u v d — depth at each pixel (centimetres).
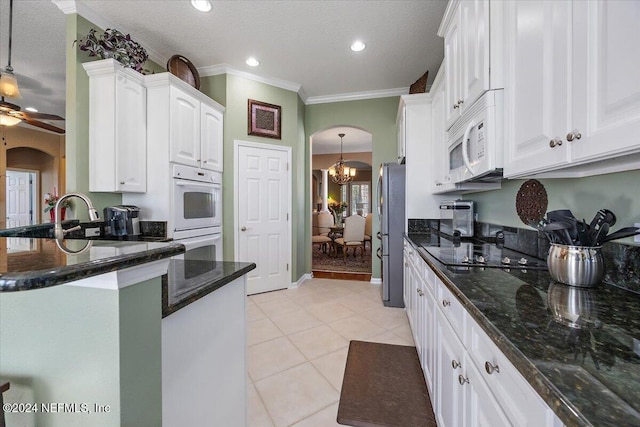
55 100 420
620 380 49
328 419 153
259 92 360
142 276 69
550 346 61
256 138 360
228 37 270
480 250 186
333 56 306
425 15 239
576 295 95
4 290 46
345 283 413
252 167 358
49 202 270
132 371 66
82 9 223
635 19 61
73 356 64
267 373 194
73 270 52
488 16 127
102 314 63
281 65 326
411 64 323
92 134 227
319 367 200
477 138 140
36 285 47
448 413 118
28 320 67
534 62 99
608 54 68
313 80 365
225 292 119
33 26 246
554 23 88
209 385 107
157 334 75
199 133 292
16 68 321
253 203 359
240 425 130
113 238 234
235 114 342
